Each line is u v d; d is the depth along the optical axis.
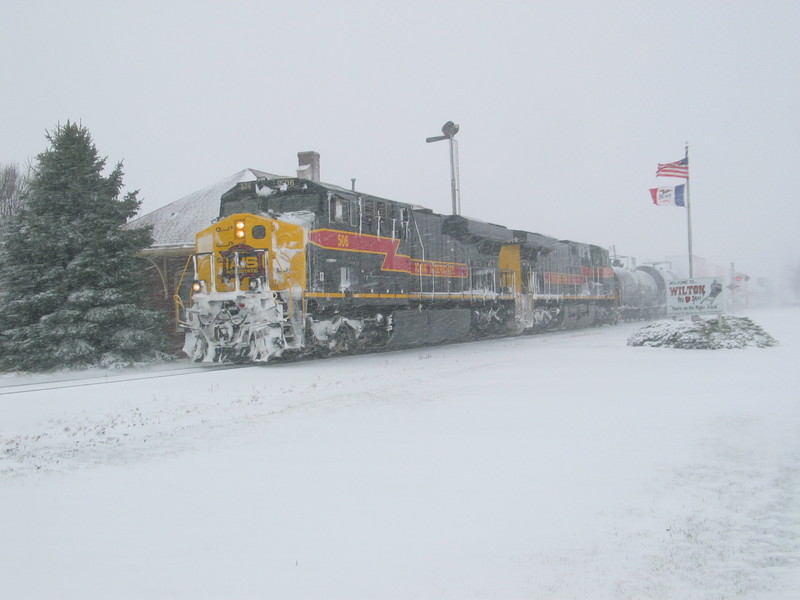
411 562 4.65
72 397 11.72
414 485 6.40
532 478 6.61
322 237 17.12
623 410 10.05
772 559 4.73
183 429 9.28
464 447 7.88
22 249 18.47
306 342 16.61
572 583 4.34
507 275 28.94
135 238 19.28
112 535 5.21
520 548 4.91
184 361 19.80
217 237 17.34
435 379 13.86
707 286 21.70
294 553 4.82
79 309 18.00
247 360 17.00
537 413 9.94
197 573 4.48
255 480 6.66
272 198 18.03
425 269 22.44
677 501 5.95
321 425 9.34
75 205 18.83
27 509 5.90
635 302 46.25
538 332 31.98
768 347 19.66
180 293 22.92
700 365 15.62
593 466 7.04
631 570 4.55
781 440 8.04
